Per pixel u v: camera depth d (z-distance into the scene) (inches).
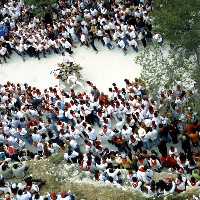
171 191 1107.9
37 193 1120.8
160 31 1363.2
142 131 1286.9
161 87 1368.1
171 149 1232.8
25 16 1796.3
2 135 1368.1
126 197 1127.6
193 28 1326.3
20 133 1390.3
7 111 1462.8
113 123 1392.7
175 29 1333.7
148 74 1391.5
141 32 1601.9
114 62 1616.6
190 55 1346.0
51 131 1387.8
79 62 1642.5
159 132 1307.8
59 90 1520.7
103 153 1266.0
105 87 1541.6
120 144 1310.3
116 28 1631.4
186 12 1314.0
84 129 1342.3
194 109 1300.4
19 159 1318.9
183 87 1344.7
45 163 1279.5
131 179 1171.3
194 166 1186.6
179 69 1349.7
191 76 1327.5
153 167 1211.9
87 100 1413.6
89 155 1229.7
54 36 1697.8
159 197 1105.4
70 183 1202.6
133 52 1628.9
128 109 1364.4
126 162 1218.0
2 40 1707.7
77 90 1549.0
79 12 1723.7
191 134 1279.5
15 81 1641.2
